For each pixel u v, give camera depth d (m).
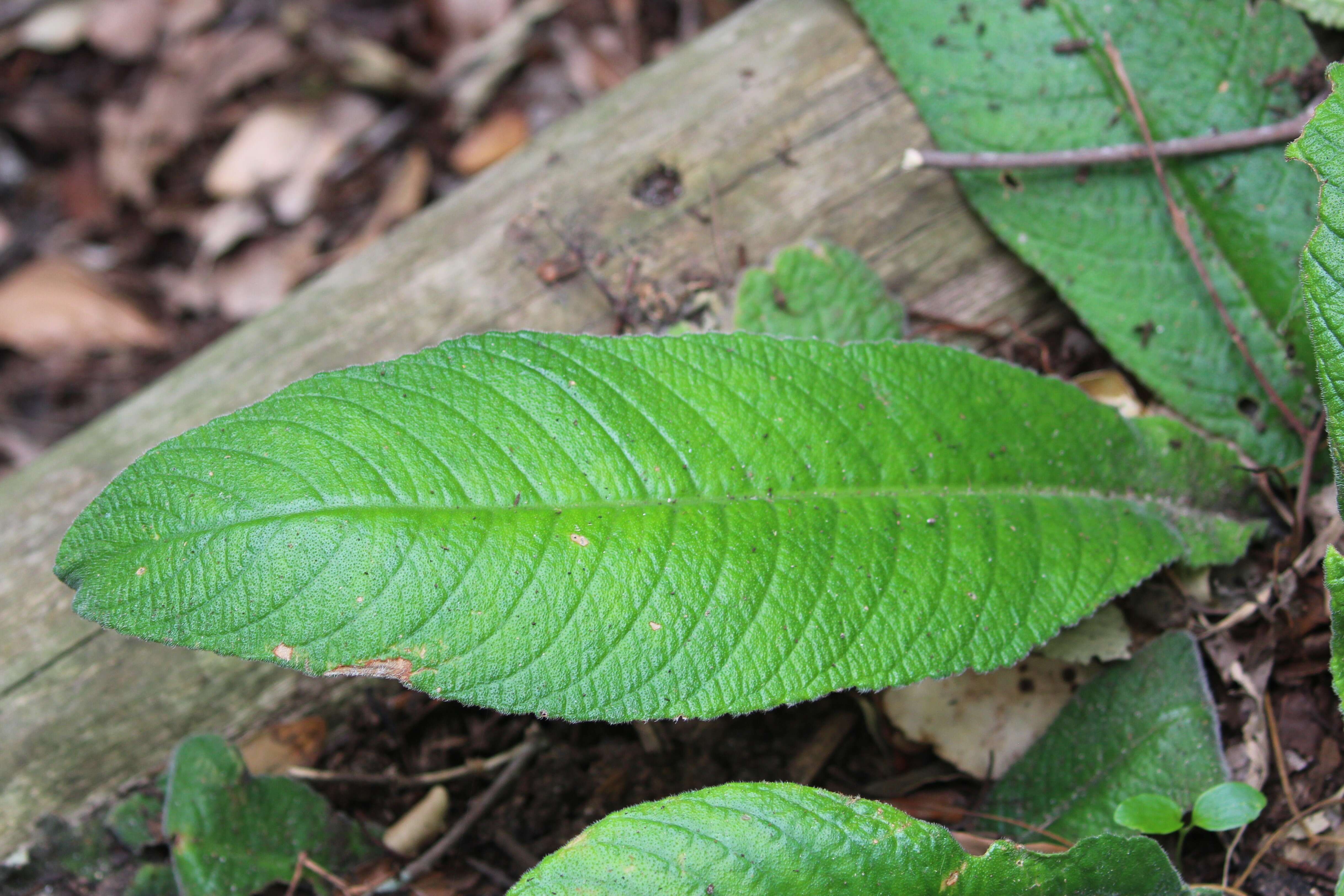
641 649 0.34
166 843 0.40
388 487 0.33
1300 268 0.36
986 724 0.40
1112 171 0.42
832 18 0.46
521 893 0.31
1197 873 0.37
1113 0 0.42
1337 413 0.33
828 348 0.37
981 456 0.37
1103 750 0.38
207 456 0.33
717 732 0.42
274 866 0.39
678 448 0.35
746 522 0.35
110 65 0.73
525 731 0.42
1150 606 0.40
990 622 0.36
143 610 0.32
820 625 0.34
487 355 0.35
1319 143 0.34
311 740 0.42
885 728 0.41
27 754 0.41
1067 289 0.42
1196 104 0.42
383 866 0.40
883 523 0.36
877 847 0.32
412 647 0.33
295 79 0.69
